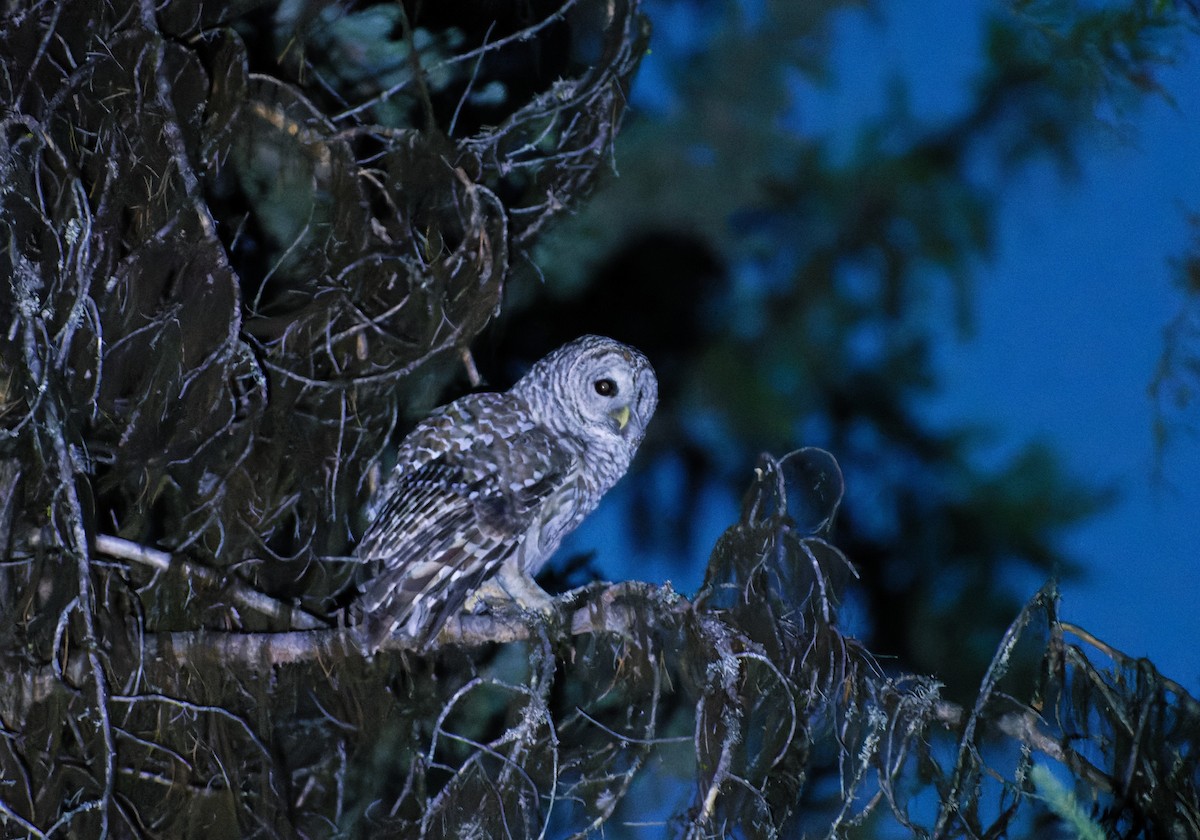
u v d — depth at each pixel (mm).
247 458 10211
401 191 10938
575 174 12172
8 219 9594
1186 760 9305
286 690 10273
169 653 9703
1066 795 6570
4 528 9320
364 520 10984
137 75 9977
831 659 9414
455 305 10789
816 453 10281
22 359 9266
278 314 10977
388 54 11906
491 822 9078
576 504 11367
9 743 9094
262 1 11086
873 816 9523
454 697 9289
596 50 12719
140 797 9609
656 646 9812
